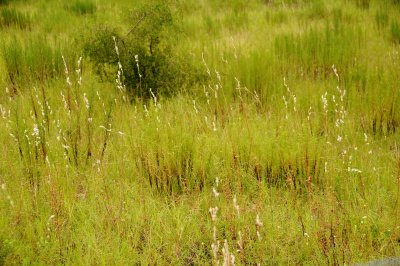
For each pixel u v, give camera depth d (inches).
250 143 167.5
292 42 293.4
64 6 433.4
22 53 262.8
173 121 188.9
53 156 172.9
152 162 163.2
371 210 145.3
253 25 367.9
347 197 154.9
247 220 139.9
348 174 162.6
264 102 225.1
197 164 164.1
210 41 318.7
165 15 227.3
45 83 239.9
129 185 161.3
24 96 225.0
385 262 126.3
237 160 162.4
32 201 147.0
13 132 183.8
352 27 336.8
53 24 369.1
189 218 143.1
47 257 127.1
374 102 208.4
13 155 173.3
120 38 222.7
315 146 167.2
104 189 156.2
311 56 274.5
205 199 149.9
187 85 228.1
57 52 265.9
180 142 168.7
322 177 163.8
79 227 138.3
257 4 445.4
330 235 134.2
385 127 201.8
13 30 346.9
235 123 184.1
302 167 165.3
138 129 183.8
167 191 160.9
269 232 136.8
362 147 181.5
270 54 270.4
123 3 433.4
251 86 234.2
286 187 161.5
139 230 139.9
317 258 128.1
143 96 225.5
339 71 262.5
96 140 187.0
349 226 138.2
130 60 221.9
